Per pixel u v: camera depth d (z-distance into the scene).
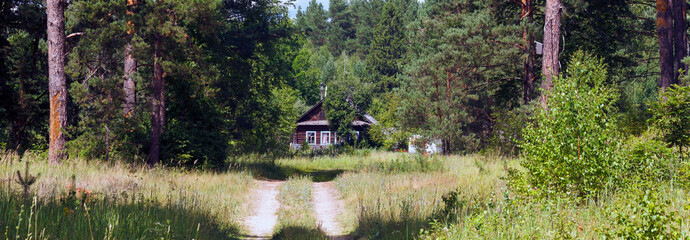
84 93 17.78
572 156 8.10
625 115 18.55
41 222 6.27
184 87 22.08
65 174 13.65
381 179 16.72
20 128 22.84
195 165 20.58
